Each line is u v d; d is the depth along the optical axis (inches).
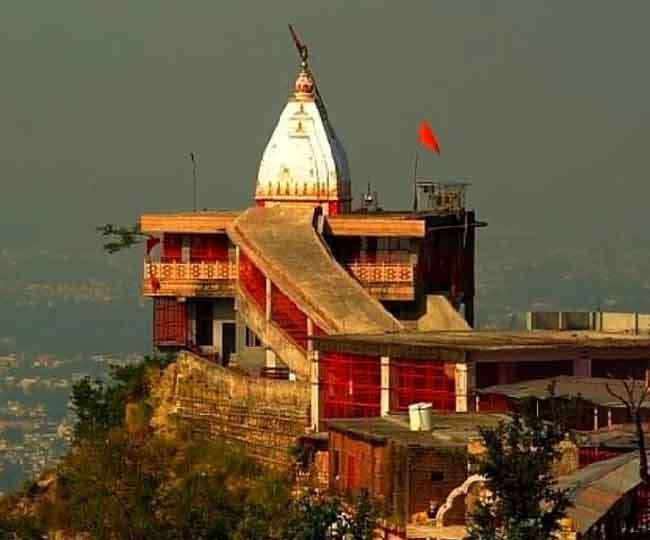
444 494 7751.0
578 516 6692.9
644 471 7027.6
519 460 6525.6
